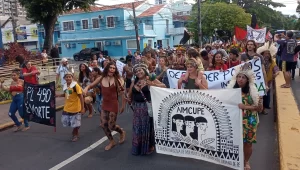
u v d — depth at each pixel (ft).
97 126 26.45
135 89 18.38
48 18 88.84
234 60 25.95
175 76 24.50
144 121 18.60
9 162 19.29
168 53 53.21
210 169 16.52
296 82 38.37
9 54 57.36
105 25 146.00
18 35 157.38
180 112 16.37
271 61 26.43
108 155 19.53
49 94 23.94
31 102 24.82
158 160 18.22
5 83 43.50
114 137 23.11
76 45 156.15
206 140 15.71
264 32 42.52
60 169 17.81
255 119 14.84
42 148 21.58
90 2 95.25
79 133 24.68
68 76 21.88
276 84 33.24
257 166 16.66
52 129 26.35
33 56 62.28
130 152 19.77
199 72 18.28
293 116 20.47
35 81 30.48
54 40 166.91
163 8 151.53
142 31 139.13
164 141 17.16
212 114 15.34
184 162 17.67
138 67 18.01
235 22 126.21
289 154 14.26
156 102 17.12
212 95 15.17
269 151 18.67
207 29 131.34
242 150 14.60
